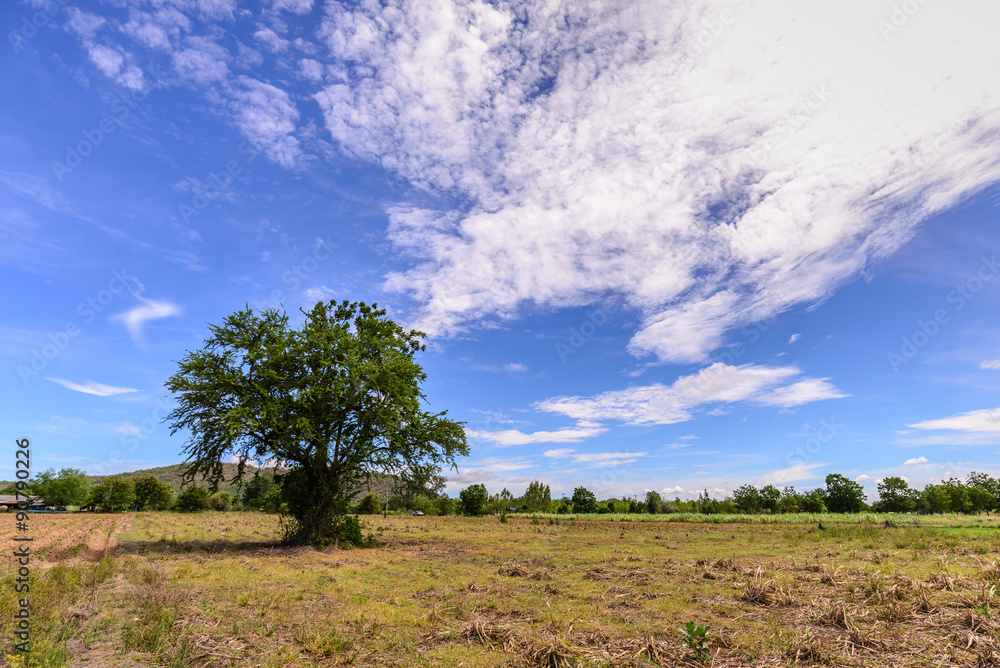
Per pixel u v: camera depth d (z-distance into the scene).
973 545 20.86
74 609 9.81
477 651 8.17
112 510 85.50
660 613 10.57
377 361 28.56
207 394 24.17
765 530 41.78
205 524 45.31
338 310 29.83
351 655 7.88
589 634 8.93
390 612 10.79
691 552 23.88
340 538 27.58
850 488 86.50
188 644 7.93
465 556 23.03
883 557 18.62
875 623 8.73
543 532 41.88
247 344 25.50
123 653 7.71
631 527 49.34
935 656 7.09
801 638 8.16
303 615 10.51
